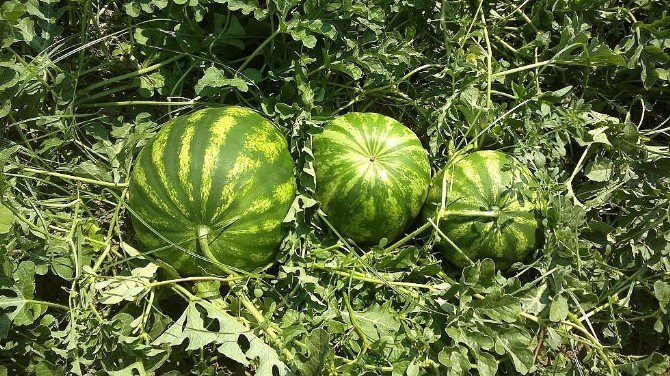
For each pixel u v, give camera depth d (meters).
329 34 0.77
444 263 0.85
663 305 0.78
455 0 0.88
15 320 0.69
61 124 0.80
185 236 0.70
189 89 0.88
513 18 0.91
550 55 0.90
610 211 0.90
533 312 0.79
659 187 0.86
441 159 0.87
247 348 0.85
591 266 0.81
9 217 0.71
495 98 0.91
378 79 0.85
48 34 0.80
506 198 0.77
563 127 0.83
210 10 0.84
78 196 0.80
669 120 0.95
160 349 0.72
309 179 0.76
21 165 0.76
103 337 0.73
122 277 0.74
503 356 0.83
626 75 0.92
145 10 0.79
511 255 0.79
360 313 0.76
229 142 0.70
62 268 0.74
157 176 0.70
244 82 0.79
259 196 0.70
